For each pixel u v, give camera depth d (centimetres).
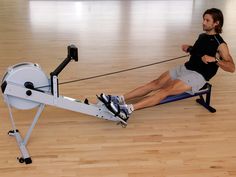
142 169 259
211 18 305
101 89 393
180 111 346
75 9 791
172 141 296
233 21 711
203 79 321
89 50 527
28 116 332
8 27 638
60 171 255
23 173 253
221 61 303
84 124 321
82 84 405
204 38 317
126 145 289
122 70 450
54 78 273
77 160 269
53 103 281
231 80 424
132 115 338
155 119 331
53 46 540
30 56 494
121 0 903
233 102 367
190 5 856
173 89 317
